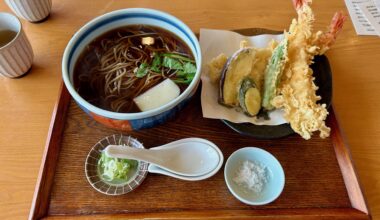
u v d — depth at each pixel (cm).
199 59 33
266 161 34
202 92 37
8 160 35
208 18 47
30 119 37
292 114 35
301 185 33
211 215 31
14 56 37
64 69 31
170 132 37
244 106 36
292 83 36
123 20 37
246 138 36
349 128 38
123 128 32
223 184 33
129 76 37
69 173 33
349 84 41
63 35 45
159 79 36
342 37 45
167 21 37
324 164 35
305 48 37
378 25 47
